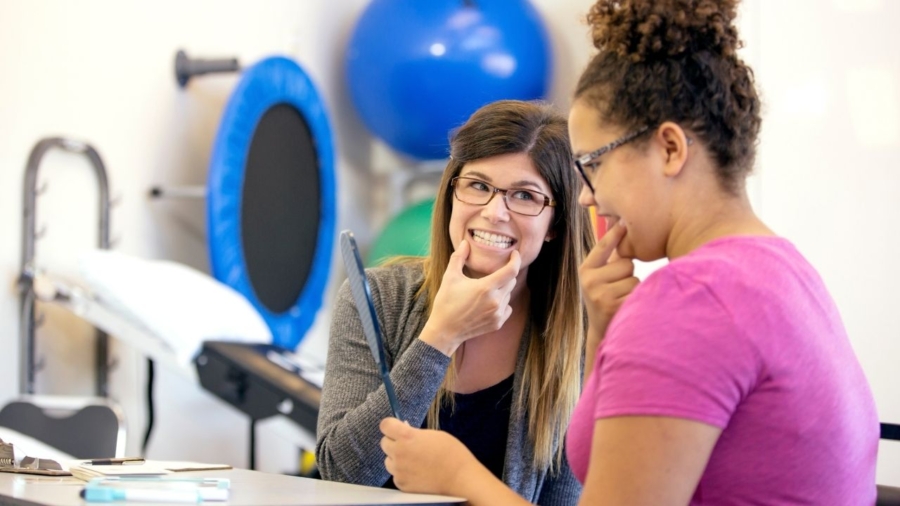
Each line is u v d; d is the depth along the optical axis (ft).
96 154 10.07
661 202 3.28
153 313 8.92
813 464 3.05
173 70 11.46
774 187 8.57
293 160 12.22
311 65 13.99
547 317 5.18
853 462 3.18
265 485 3.70
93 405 7.86
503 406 5.16
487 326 4.75
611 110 3.28
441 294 4.75
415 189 15.17
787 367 2.99
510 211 4.89
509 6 13.07
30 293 9.14
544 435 5.09
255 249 11.44
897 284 8.14
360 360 5.01
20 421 7.93
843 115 8.34
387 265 5.64
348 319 5.15
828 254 8.37
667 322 2.97
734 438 3.03
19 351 9.36
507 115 4.96
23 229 9.32
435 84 12.73
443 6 12.92
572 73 13.98
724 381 2.93
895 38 8.19
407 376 4.60
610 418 2.98
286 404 8.90
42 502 3.06
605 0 3.40
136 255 10.93
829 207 8.39
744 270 3.05
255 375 9.00
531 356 5.16
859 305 8.26
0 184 9.23
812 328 3.09
